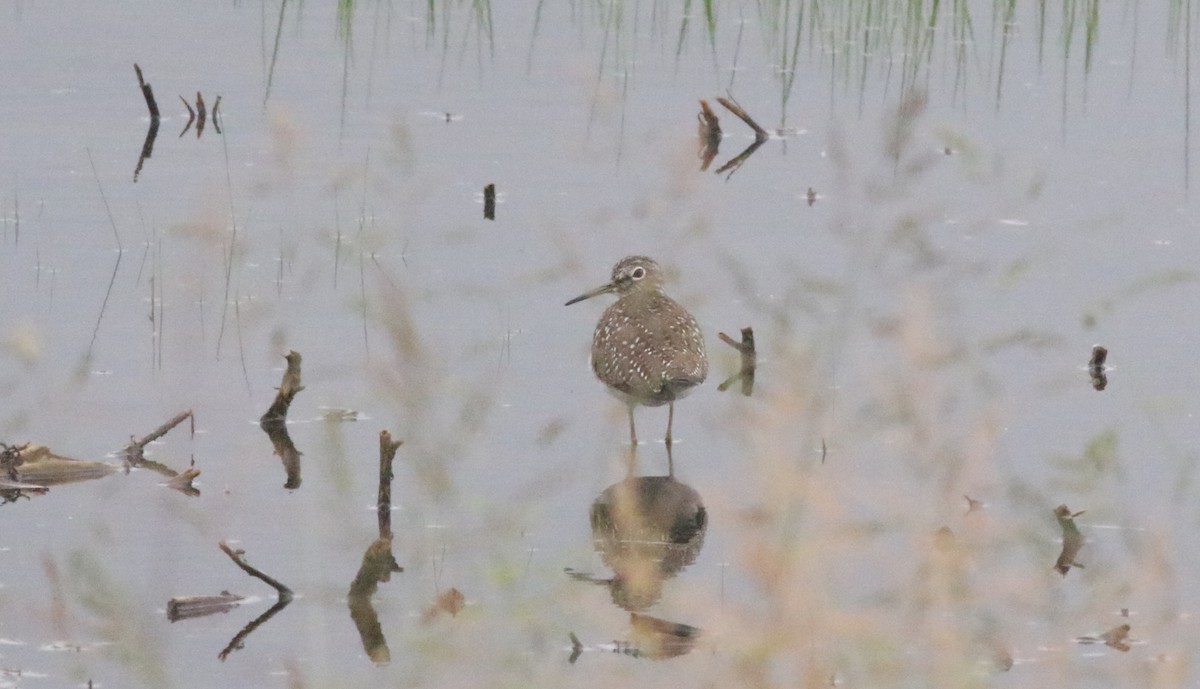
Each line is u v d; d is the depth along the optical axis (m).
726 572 11.45
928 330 11.84
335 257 17.27
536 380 14.86
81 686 9.93
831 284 14.92
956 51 23.72
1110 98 22.17
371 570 11.10
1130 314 16.19
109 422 13.77
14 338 13.51
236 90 22.30
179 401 14.21
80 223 17.83
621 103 22.11
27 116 21.03
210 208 16.66
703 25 25.27
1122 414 14.12
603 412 14.12
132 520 12.20
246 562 11.55
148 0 25.84
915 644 9.80
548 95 22.33
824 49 24.22
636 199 18.66
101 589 10.12
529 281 16.84
